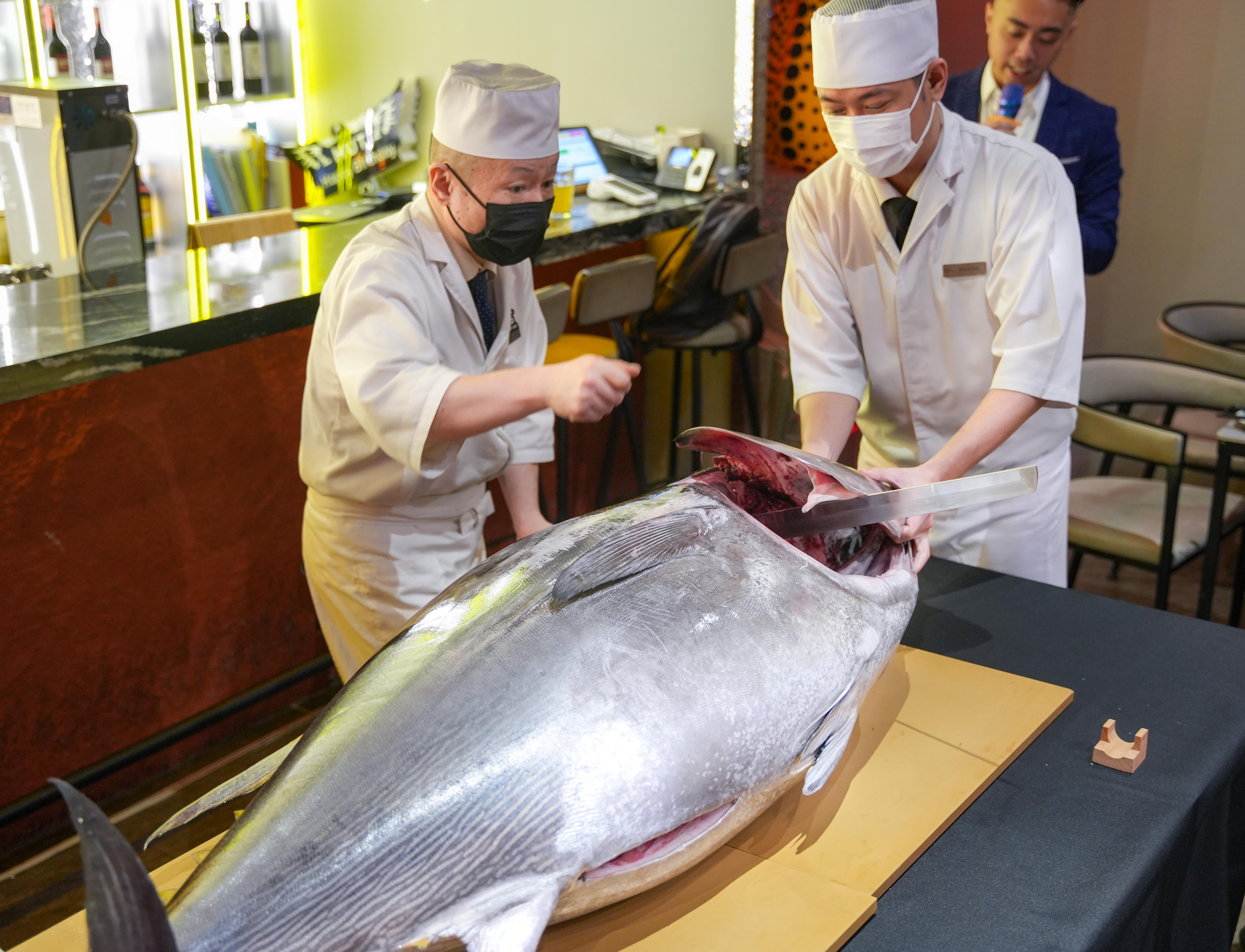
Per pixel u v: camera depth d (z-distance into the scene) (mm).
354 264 1582
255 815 941
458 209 1578
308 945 891
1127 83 3924
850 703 1171
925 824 1200
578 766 961
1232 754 1357
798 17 4020
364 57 5098
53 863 2475
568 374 1306
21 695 2430
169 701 2744
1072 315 1793
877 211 1879
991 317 1881
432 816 930
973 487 1265
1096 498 3035
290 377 2840
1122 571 3932
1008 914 1095
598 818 961
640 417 4371
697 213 3988
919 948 1055
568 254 3498
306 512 1898
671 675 1025
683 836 1056
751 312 3939
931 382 2002
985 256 1840
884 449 2160
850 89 1659
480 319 1761
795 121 4137
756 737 1053
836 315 2008
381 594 1801
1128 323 4195
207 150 4699
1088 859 1169
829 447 1908
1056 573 2164
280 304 2496
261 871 898
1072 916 1087
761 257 3828
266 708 3033
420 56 4945
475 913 920
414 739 963
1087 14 3914
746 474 1459
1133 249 4098
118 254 2863
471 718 973
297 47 5195
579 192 4184
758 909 1080
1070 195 1821
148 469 2566
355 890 905
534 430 1936
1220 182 3838
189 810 1043
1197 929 1393
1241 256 3865
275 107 5254
